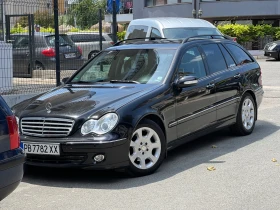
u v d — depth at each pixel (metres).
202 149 7.95
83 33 15.70
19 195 5.98
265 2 32.28
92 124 6.17
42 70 13.12
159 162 6.69
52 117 6.32
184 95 7.17
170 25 13.03
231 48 8.79
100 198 5.77
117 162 6.18
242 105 8.59
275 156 7.39
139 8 37.59
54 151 6.21
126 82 7.31
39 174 6.86
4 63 11.41
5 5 11.63
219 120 8.00
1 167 4.63
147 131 6.53
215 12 33.59
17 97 10.82
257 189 5.93
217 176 6.47
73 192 6.04
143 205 5.48
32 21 13.27
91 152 6.09
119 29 43.78
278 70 20.34
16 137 4.88
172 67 7.27
